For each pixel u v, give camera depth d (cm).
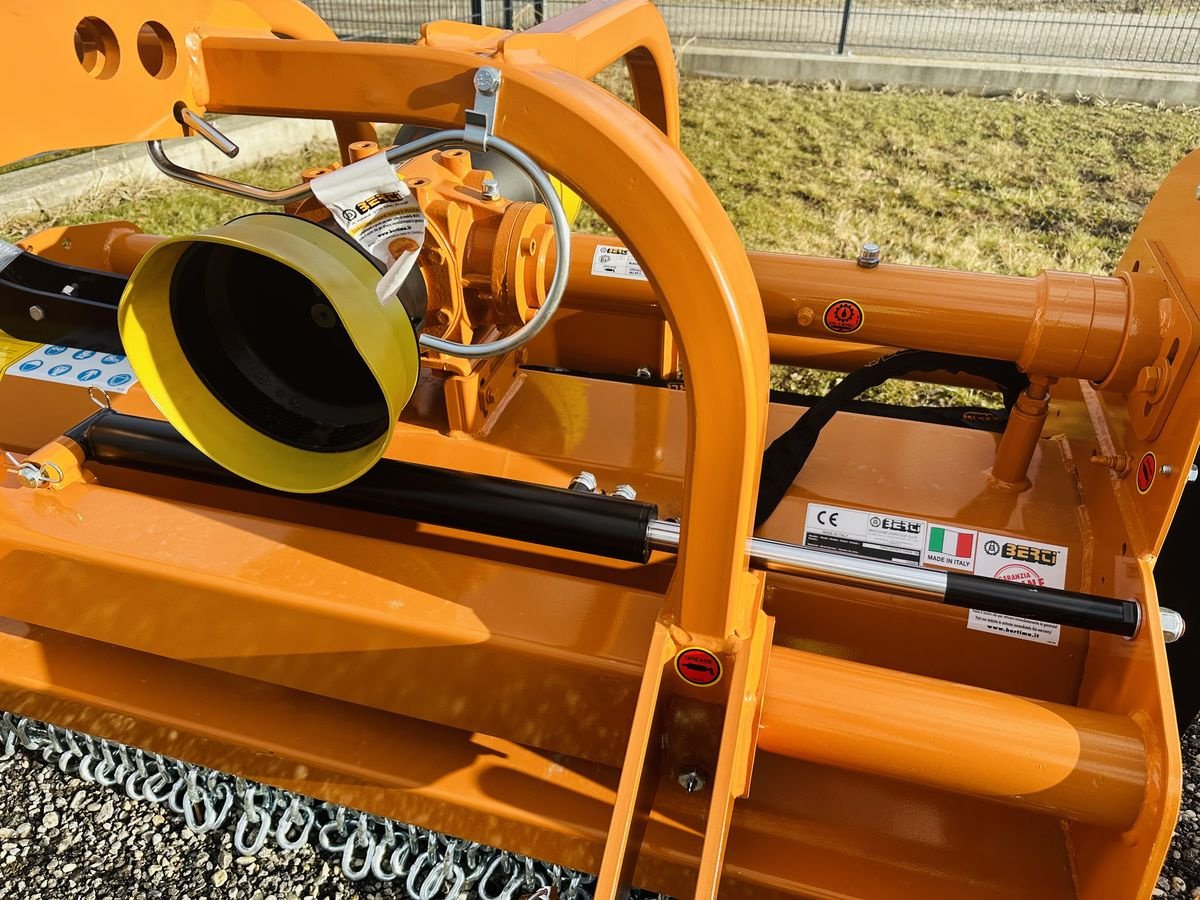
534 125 88
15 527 136
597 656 116
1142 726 110
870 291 151
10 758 181
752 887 129
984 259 396
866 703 114
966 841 132
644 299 172
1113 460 137
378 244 97
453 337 144
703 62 690
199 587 128
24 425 184
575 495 133
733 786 112
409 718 147
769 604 150
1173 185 140
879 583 120
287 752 142
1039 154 528
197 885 160
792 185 480
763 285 157
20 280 191
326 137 577
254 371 119
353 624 123
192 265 109
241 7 106
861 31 779
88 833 168
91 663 157
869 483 157
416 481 137
